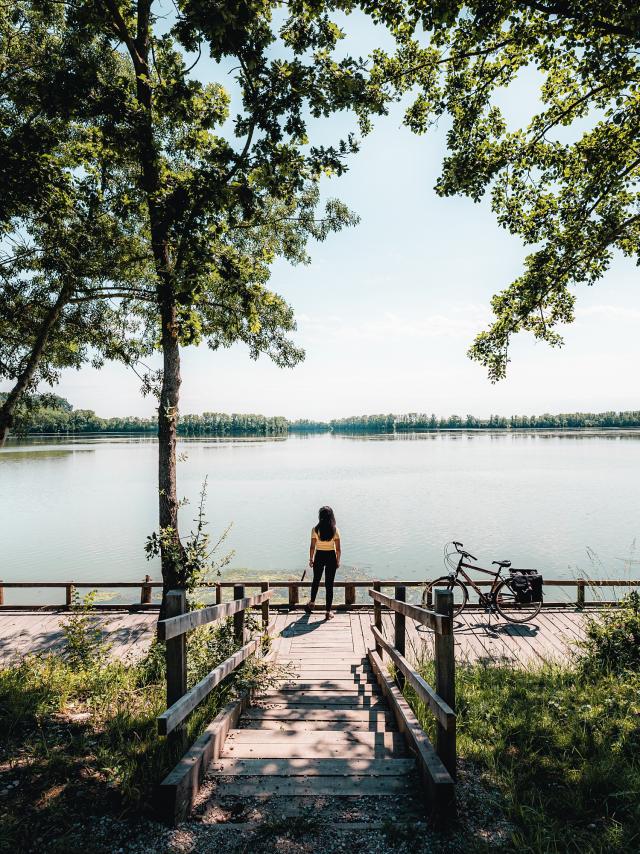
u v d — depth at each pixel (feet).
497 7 20.29
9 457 288.10
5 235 24.43
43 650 25.29
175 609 11.00
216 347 37.40
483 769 11.79
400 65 25.77
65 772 10.78
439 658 10.57
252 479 156.97
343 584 32.17
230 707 14.10
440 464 213.25
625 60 21.42
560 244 28.81
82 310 31.78
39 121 25.72
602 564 59.88
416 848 8.73
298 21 21.04
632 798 10.27
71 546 72.90
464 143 26.94
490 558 63.57
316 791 10.44
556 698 16.29
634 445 352.69
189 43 17.76
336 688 18.45
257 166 19.48
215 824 9.26
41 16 26.61
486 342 32.81
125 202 23.11
